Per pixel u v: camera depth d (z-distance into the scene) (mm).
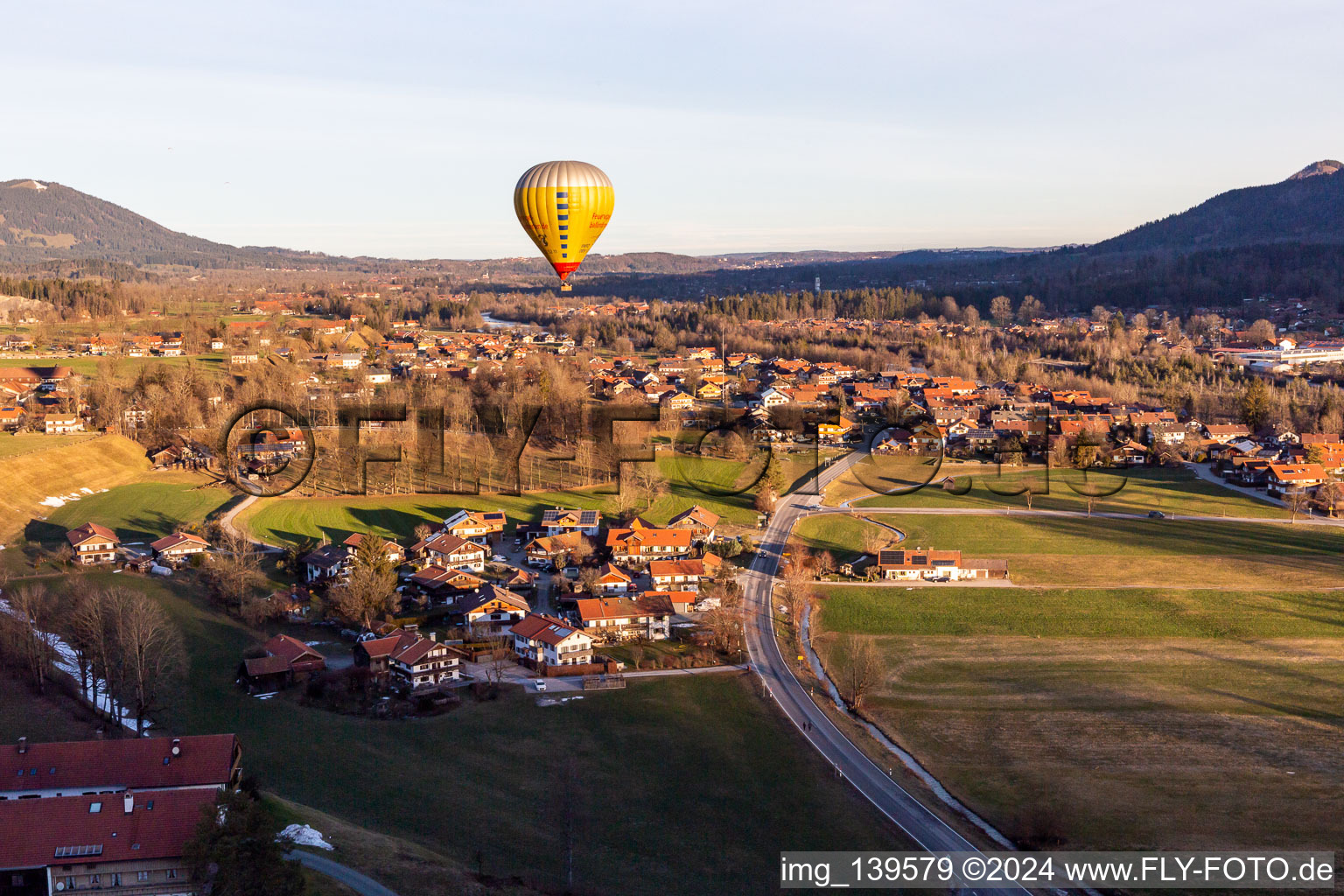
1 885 49188
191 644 93938
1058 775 76562
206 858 48500
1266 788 74250
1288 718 86875
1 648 84750
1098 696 91812
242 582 105562
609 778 73938
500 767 75000
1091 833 68125
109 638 85062
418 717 83188
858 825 68375
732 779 74312
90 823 50812
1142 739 82750
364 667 89938
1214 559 131875
